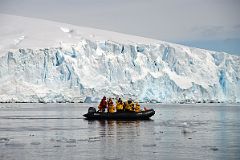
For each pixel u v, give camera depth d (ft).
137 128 195.42
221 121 251.80
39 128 196.44
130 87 579.89
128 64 606.55
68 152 122.31
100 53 614.34
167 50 643.86
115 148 130.11
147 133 173.17
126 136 162.50
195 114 343.26
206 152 122.72
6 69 553.23
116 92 571.69
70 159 112.47
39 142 143.23
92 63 600.80
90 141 146.30
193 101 597.93
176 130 185.68
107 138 155.74
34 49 568.00
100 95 568.41
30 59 561.84
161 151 124.57
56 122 235.20
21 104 634.02
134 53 615.16
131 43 627.87
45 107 495.00
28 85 549.54
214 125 217.56
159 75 606.14
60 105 581.94
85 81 574.15
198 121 250.98
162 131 181.06
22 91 543.39
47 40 624.59
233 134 169.37
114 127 200.44
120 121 240.12
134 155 117.91
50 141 146.10
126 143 141.59
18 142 143.64
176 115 324.19
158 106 568.41
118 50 617.62
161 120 252.83
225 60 652.07
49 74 563.89
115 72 595.88
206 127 203.72
